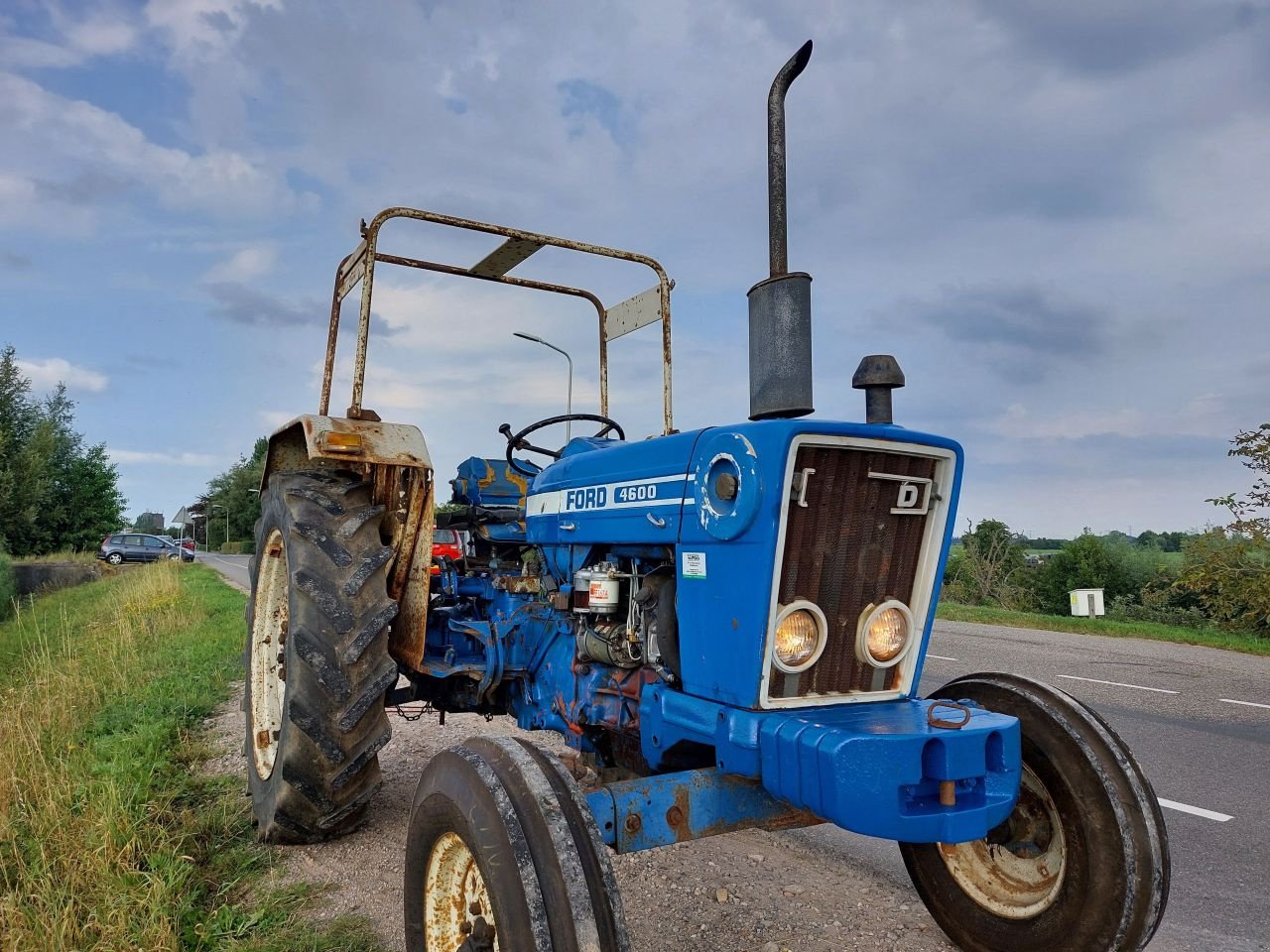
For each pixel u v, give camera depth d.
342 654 3.30
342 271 4.17
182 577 21.69
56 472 35.06
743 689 2.32
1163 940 3.06
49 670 7.41
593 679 3.22
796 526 2.29
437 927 2.21
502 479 5.00
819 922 3.08
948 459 2.49
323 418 3.67
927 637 2.52
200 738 5.64
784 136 2.65
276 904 3.12
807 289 2.57
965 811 2.05
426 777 2.26
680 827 2.28
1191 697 7.68
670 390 4.04
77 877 3.09
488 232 3.85
